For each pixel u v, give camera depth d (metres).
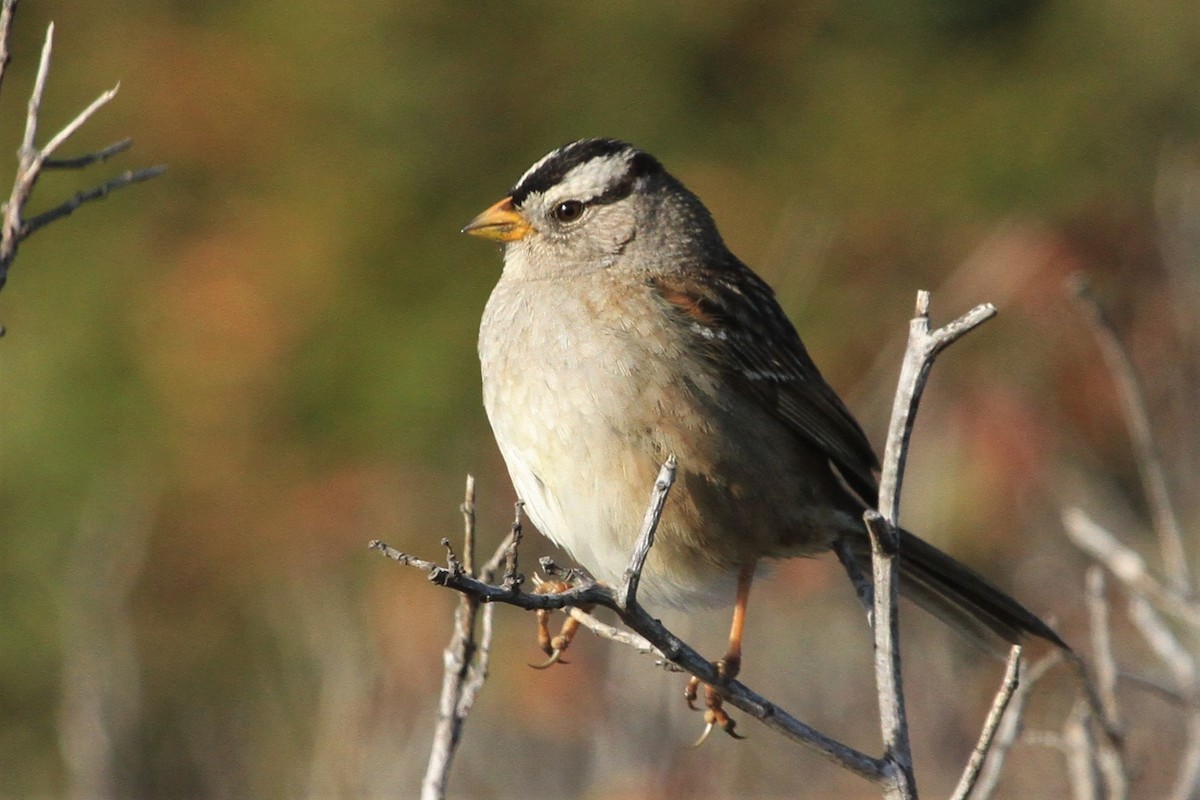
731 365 7.48
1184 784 7.14
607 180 7.95
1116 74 15.88
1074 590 12.40
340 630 11.91
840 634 11.75
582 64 15.55
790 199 15.13
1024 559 12.77
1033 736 6.80
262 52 15.30
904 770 5.65
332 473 13.77
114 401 14.04
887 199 15.21
